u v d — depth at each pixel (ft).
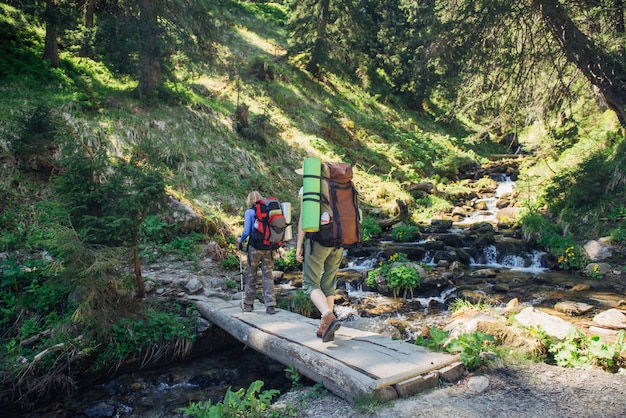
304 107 67.51
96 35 43.98
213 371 19.77
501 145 90.99
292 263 34.30
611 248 35.37
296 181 48.67
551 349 16.25
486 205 56.54
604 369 14.87
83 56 52.26
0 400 16.75
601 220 39.63
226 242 35.68
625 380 13.38
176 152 41.55
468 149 83.71
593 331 20.49
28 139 31.68
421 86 85.61
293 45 80.28
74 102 40.50
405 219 49.55
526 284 30.09
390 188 55.47
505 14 40.04
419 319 24.50
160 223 33.35
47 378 17.39
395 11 93.20
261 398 12.69
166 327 20.30
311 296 14.83
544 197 47.01
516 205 53.06
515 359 15.08
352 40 80.94
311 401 13.42
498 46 43.11
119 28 43.09
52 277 19.25
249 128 50.52
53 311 20.56
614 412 11.52
